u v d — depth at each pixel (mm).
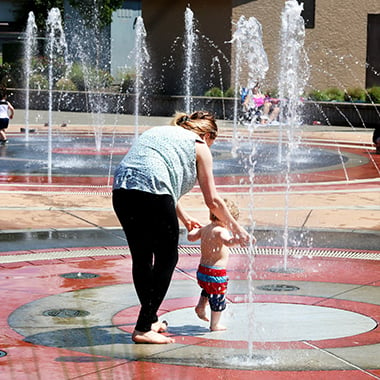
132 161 9188
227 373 8188
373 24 63188
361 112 49594
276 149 34844
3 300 11078
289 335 9547
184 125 9688
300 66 61812
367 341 9320
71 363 8469
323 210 19219
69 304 10938
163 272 9180
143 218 9047
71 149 32969
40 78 64875
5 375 8055
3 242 15188
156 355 8766
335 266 13609
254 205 19859
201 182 9328
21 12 84812
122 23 77250
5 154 30500
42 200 20172
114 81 71312
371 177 25641
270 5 60281
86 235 16062
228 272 13078
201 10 62219
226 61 60438
